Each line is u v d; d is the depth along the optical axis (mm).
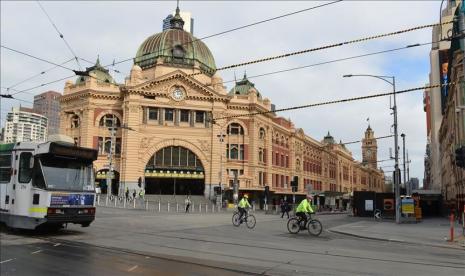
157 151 64625
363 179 152375
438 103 86375
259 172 71438
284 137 83188
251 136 69938
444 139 62156
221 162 61750
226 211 48031
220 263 12102
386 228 27188
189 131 65812
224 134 66938
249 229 24359
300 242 18016
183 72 65562
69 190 17859
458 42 33938
